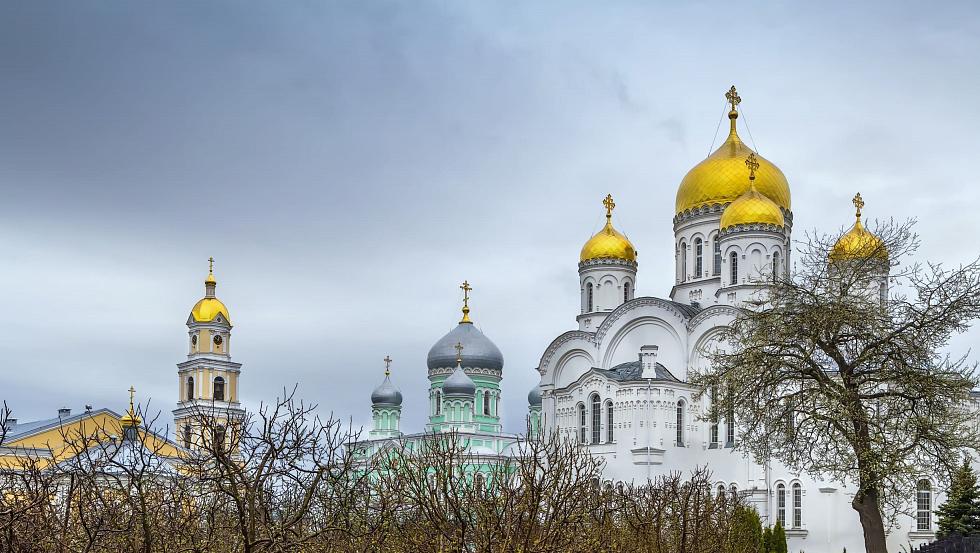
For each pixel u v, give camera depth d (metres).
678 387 86.88
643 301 92.50
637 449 84.19
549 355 99.56
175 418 123.12
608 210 104.31
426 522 25.50
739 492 80.62
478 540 23.83
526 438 37.12
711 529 44.53
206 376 122.75
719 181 96.00
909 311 46.81
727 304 88.00
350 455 23.14
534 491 25.48
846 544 77.56
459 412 122.12
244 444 22.33
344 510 22.89
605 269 101.31
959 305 45.69
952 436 44.88
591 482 37.47
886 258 50.22
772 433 49.88
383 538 23.44
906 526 77.31
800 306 47.38
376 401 138.50
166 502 23.30
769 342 47.09
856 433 45.28
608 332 94.88
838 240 53.09
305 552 22.39
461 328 135.75
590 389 89.12
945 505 66.88
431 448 33.56
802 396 45.47
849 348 47.84
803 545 78.75
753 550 52.28
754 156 93.44
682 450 85.88
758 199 89.62
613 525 35.09
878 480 44.06
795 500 80.00
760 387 47.44
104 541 22.58
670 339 90.62
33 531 21.70
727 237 89.50
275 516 25.62
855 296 47.19
